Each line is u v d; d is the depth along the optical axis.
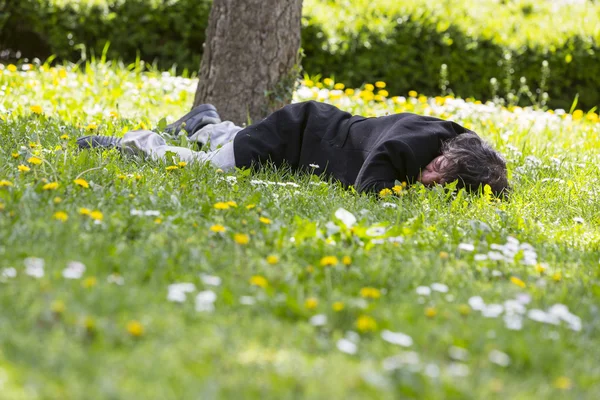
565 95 21.86
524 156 10.05
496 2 25.58
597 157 10.63
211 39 11.30
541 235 6.48
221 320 3.90
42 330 3.55
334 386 3.33
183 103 13.48
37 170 6.59
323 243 5.27
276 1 11.06
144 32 19.61
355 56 20.17
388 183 7.22
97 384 3.15
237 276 4.59
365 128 7.86
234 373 3.41
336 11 20.78
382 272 4.84
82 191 6.12
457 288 4.86
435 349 3.80
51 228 4.96
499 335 4.02
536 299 4.73
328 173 7.86
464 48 20.69
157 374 3.29
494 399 3.38
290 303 4.07
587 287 5.11
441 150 7.55
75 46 19.50
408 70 20.39
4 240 4.69
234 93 11.18
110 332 3.57
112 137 8.27
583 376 3.69
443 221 6.50
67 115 10.51
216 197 6.52
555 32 21.67
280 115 8.12
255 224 5.71
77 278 4.16
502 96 21.34
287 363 3.52
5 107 10.83
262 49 11.11
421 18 20.58
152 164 7.73
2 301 3.76
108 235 5.05
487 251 5.74
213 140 8.70
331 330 3.95
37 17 19.19
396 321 4.06
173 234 5.24
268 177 7.68
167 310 3.93
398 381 3.40
